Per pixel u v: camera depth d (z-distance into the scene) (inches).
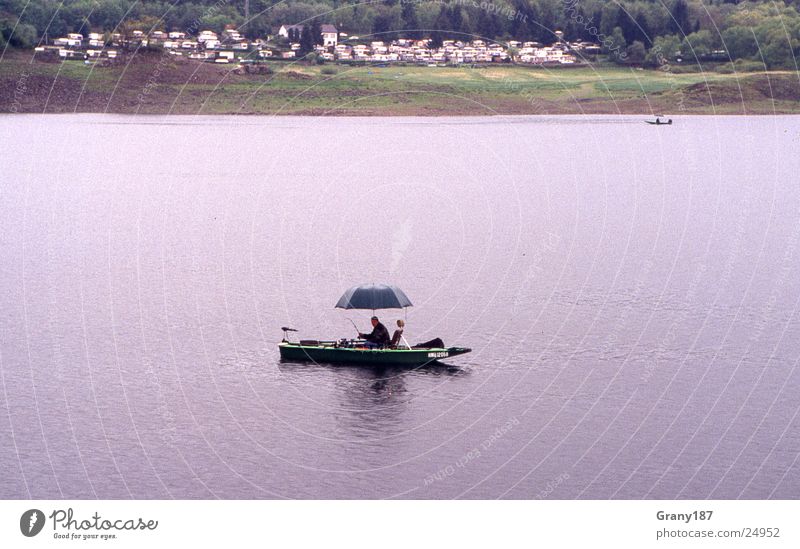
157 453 2571.4
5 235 6038.4
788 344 3521.2
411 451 2610.7
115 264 5064.0
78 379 3134.8
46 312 3976.4
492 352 3454.7
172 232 6225.4
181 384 3100.4
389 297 3373.5
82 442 2645.2
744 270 4904.0
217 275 4771.2
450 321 3885.3
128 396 2987.2
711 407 2901.1
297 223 6663.4
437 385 3107.8
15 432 2701.8
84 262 5113.2
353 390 3063.5
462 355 3412.9
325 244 5757.9
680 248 5600.4
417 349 3336.6
